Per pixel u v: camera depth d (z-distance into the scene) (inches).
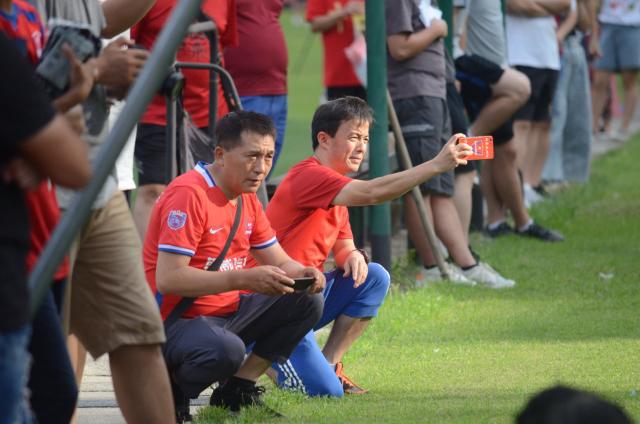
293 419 627.5
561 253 1191.6
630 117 2230.6
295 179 709.3
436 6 1038.4
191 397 617.0
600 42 2122.3
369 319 726.5
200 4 422.3
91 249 510.0
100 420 647.1
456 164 671.8
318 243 713.6
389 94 1015.6
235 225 630.5
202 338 607.8
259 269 603.8
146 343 519.2
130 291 515.8
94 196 403.9
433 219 1054.4
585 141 1642.5
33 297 392.5
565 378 711.7
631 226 1354.6
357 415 633.0
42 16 510.6
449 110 1060.5
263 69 1099.9
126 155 795.4
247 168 617.6
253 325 641.0
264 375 732.7
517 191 1259.8
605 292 999.0
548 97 1467.8
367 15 963.3
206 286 604.1
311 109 2918.3
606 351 785.6
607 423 309.6
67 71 458.9
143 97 412.8
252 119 621.3
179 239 608.7
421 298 943.7
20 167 380.2
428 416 624.4
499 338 834.8
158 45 416.8
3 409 380.2
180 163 776.9
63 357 488.4
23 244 381.7
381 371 745.0
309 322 639.8
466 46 1174.3
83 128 470.0
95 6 538.0
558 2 1369.3
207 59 922.1
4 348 372.2
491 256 1156.5
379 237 988.6
